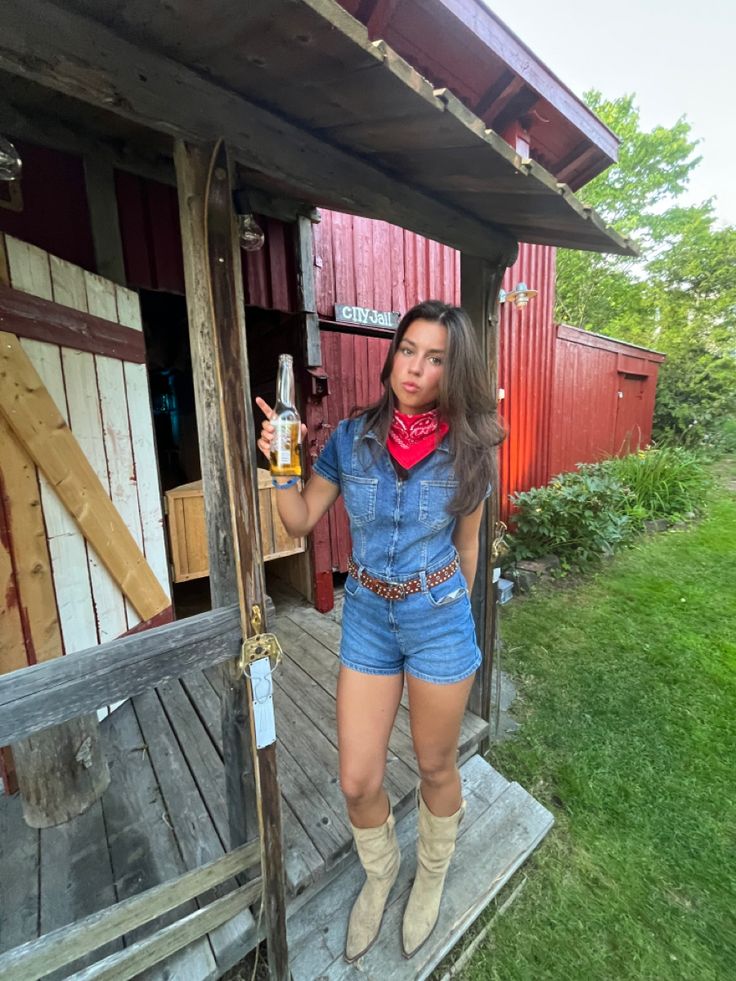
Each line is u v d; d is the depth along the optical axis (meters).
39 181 1.81
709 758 2.16
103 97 0.72
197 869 1.07
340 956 1.29
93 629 1.77
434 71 1.91
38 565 1.51
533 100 2.15
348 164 1.15
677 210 16.67
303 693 2.28
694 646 3.13
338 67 0.75
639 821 1.83
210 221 0.89
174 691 2.23
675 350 11.54
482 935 1.41
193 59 0.78
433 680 1.14
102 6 0.65
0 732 0.78
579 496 4.65
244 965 1.32
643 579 4.24
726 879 1.61
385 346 3.68
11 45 0.63
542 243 1.89
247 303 2.64
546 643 3.18
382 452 1.09
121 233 2.07
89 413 1.77
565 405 5.95
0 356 1.35
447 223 1.52
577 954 1.38
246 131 0.91
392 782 1.73
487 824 1.71
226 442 0.96
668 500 6.14
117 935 0.97
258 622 1.06
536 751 2.20
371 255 3.36
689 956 1.38
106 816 1.58
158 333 4.23
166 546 2.57
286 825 1.53
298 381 3.07
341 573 4.00
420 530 1.09
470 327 1.04
